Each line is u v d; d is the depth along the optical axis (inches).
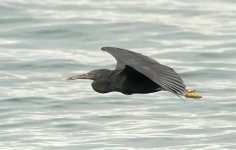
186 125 568.7
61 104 623.2
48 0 962.7
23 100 631.8
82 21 869.2
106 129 560.7
